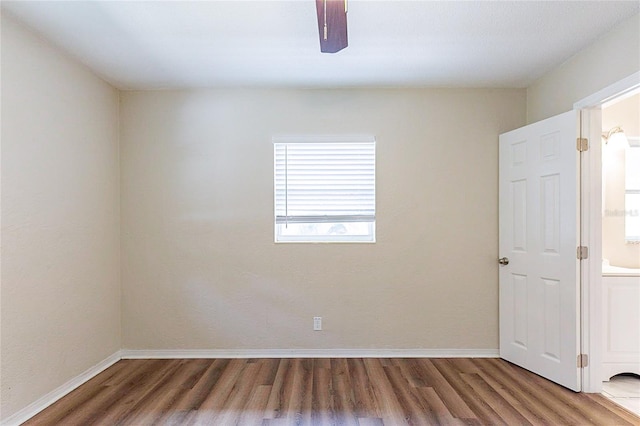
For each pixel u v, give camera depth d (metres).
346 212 3.31
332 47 1.68
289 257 3.23
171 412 2.30
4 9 2.02
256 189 3.24
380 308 3.23
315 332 3.24
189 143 3.24
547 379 2.74
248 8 2.01
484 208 3.24
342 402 2.41
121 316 3.23
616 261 3.16
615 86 2.25
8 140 2.11
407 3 1.95
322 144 3.29
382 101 3.24
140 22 2.15
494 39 2.37
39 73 2.33
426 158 3.24
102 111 3.01
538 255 2.81
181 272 3.24
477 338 3.22
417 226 3.23
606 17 2.12
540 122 2.79
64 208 2.55
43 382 2.35
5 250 2.09
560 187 2.64
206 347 3.24
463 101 3.24
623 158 3.16
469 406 2.36
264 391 2.57
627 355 2.71
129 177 3.24
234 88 3.23
